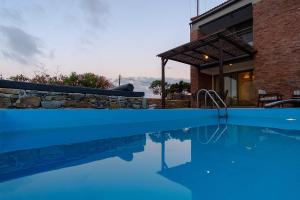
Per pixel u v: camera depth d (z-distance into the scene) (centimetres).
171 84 1678
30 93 423
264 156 189
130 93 611
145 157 188
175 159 180
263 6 959
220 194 105
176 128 421
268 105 446
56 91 462
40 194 107
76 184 121
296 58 842
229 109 544
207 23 1225
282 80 879
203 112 538
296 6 855
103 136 323
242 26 1152
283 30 888
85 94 513
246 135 328
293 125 393
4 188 115
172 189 113
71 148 236
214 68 1205
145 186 117
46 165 164
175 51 950
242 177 131
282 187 114
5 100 389
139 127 427
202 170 147
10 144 258
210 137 311
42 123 326
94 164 166
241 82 1210
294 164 160
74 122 360
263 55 952
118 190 112
